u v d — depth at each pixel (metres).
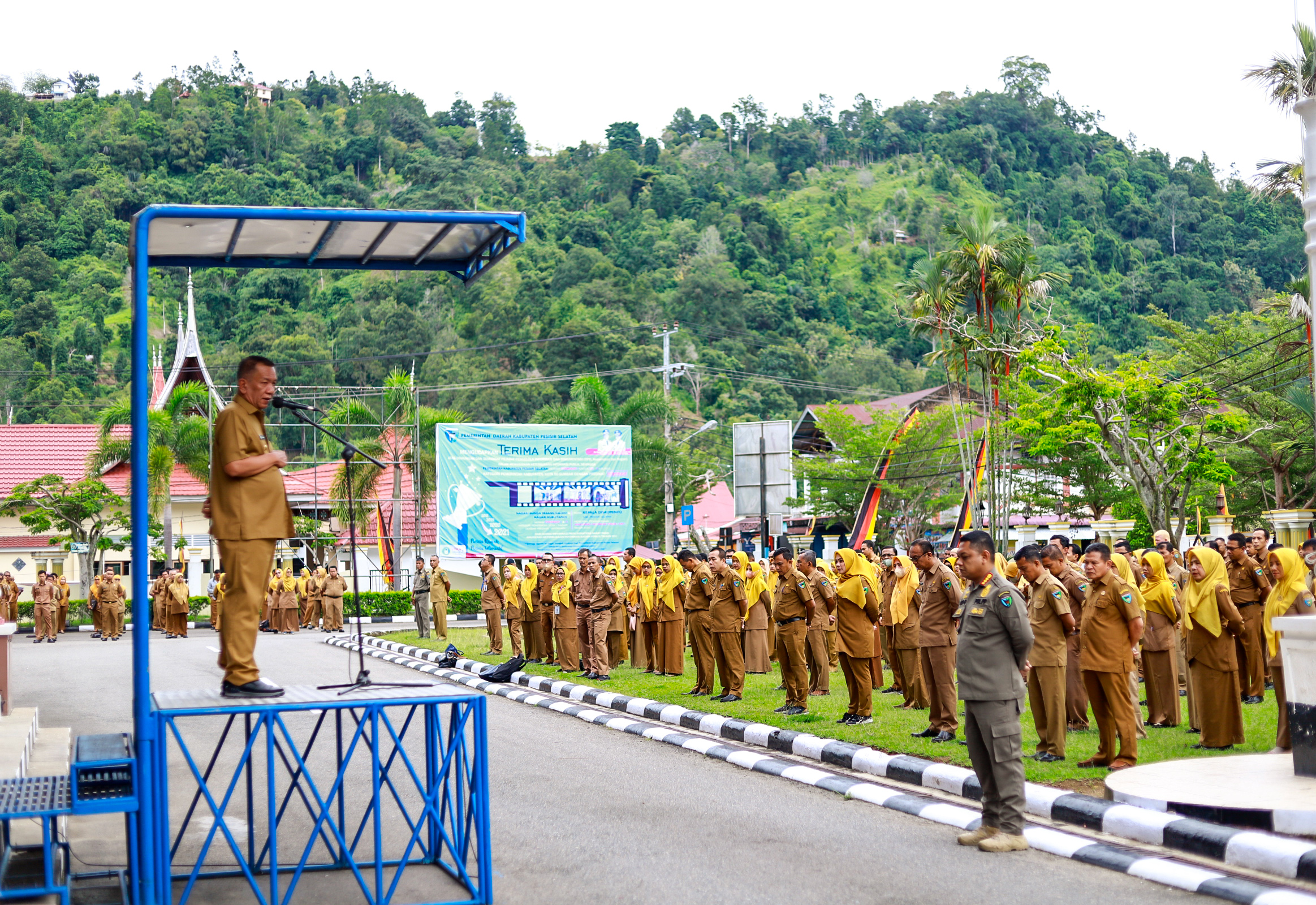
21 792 6.06
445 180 109.88
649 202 106.88
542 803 9.29
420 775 10.62
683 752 11.82
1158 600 12.25
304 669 20.03
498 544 34.25
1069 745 11.02
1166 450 28.45
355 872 6.30
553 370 71.88
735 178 131.75
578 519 34.91
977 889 6.62
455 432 34.09
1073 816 8.16
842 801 9.24
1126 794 8.08
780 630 13.67
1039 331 37.19
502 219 6.99
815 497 46.47
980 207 35.28
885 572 15.63
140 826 5.88
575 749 11.98
